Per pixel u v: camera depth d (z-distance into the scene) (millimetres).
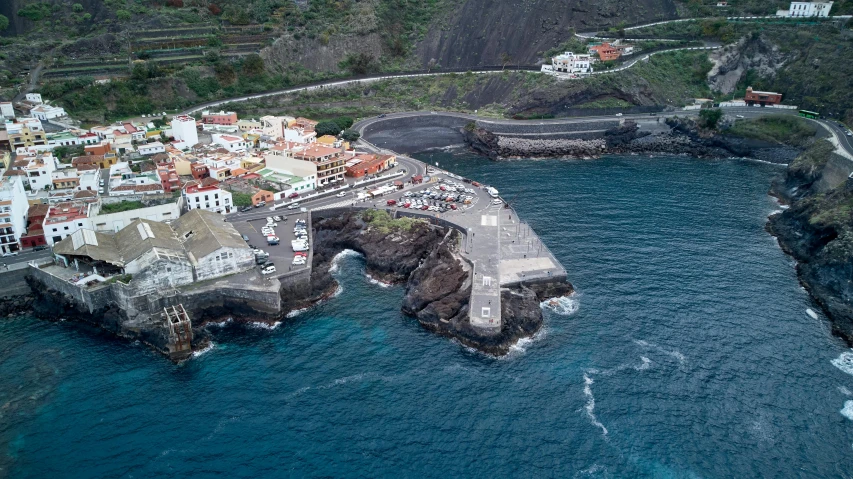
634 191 189750
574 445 88812
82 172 160750
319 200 165875
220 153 184750
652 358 107188
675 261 142000
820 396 98188
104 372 104938
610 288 129625
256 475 83625
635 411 95062
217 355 109562
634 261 141500
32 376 103750
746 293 128875
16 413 94875
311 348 111312
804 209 156000
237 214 155375
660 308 122188
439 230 151250
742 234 158375
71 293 120188
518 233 148375
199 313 118750
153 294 116250
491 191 174250
